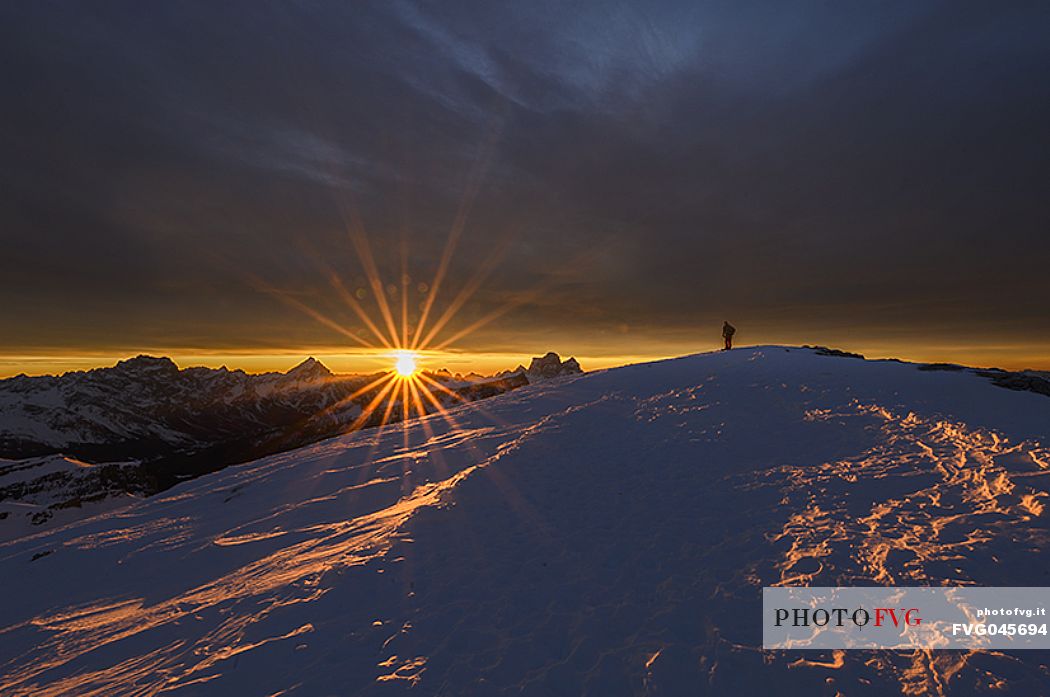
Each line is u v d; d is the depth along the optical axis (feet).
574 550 36.27
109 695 26.30
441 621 28.35
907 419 58.95
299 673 24.57
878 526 32.65
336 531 53.78
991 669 19.53
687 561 32.24
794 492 41.39
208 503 88.79
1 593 57.21
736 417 70.79
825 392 78.74
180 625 34.53
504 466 58.90
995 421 53.98
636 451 60.49
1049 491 33.86
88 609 47.73
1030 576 24.93
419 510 48.01
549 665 23.54
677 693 20.76
